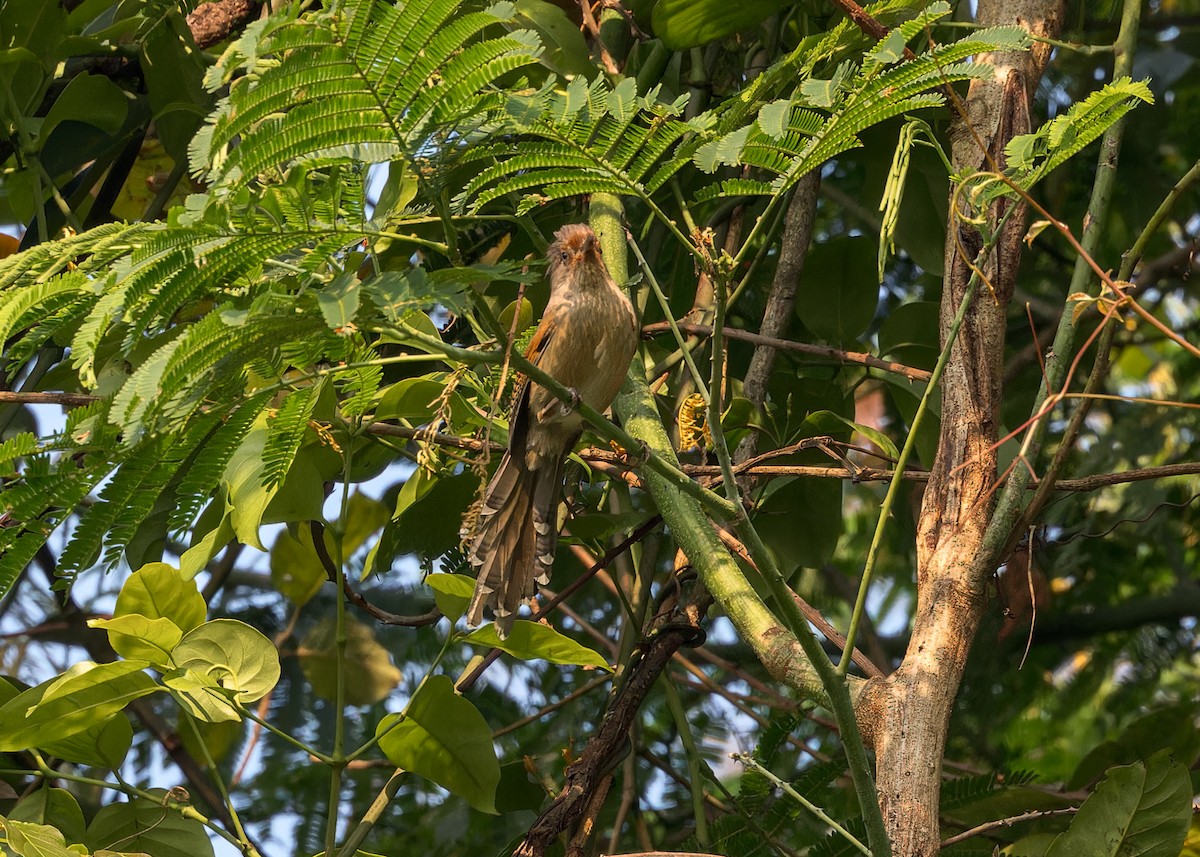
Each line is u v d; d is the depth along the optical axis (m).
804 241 9.67
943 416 7.14
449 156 5.09
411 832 10.58
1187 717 9.15
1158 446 11.20
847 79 5.27
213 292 5.25
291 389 5.88
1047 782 10.88
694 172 10.08
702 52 10.51
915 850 5.85
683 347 6.55
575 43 8.68
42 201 9.08
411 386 7.61
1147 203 11.21
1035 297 11.62
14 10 9.16
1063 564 11.22
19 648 11.61
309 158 4.86
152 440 5.44
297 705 10.44
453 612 7.26
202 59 9.52
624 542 8.66
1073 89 10.95
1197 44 9.95
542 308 9.83
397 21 4.39
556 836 7.62
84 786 10.20
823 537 9.36
